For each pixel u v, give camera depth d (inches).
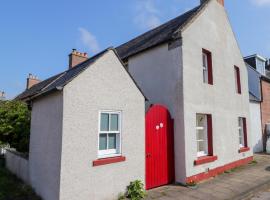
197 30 402.0
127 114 289.3
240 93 527.5
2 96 1013.8
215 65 442.9
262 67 816.3
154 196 285.7
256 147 671.8
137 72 435.5
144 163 300.8
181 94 353.7
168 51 381.4
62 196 225.1
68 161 232.2
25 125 443.5
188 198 281.0
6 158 426.9
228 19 509.4
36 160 289.0
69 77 260.5
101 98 264.2
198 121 423.5
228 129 458.0
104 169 257.8
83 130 246.1
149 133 326.0
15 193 280.7
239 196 295.3
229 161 446.6
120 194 269.4
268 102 747.4
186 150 343.0
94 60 262.7
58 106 244.5
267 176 395.9
